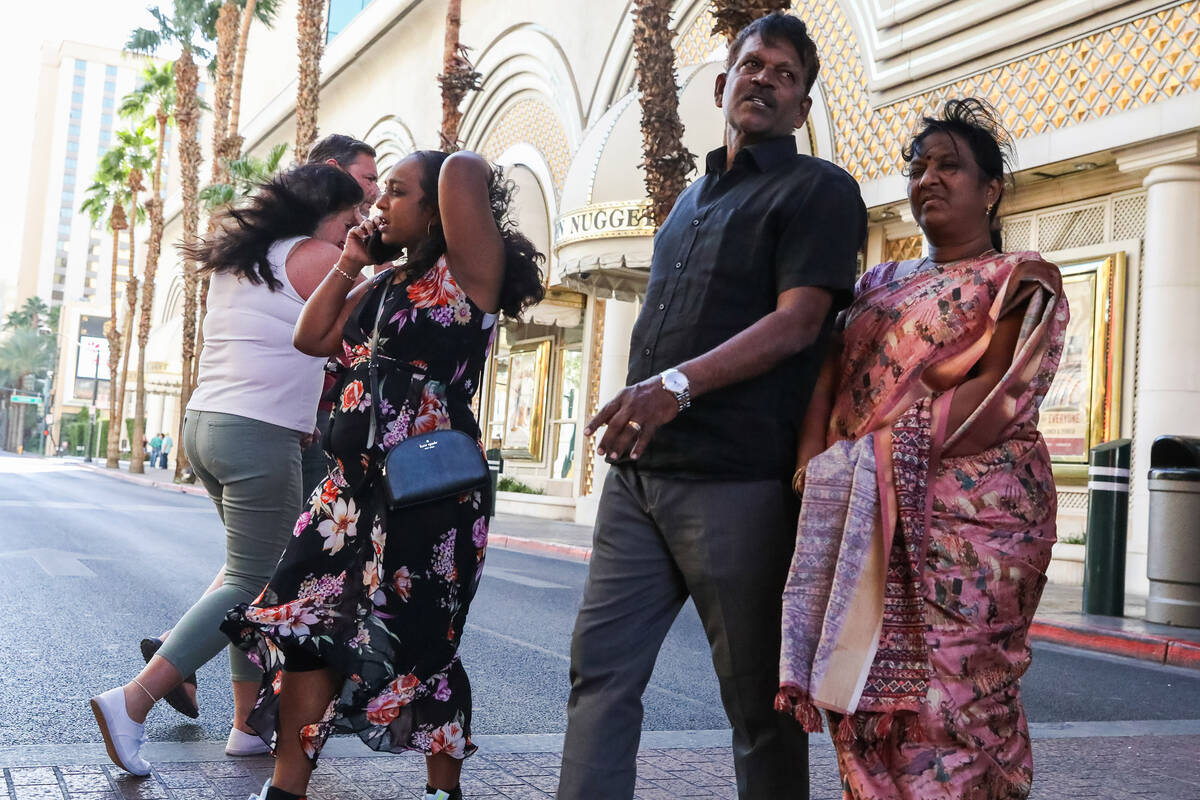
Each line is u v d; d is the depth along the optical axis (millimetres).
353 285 2977
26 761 3328
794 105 2479
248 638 2738
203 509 20328
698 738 4289
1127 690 6402
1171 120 10711
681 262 2455
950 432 2275
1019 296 2326
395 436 2738
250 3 32562
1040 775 3951
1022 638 2291
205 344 3674
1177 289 11039
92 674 4887
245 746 3529
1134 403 11992
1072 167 12320
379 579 2701
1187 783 3947
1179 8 10852
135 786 3119
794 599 2227
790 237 2303
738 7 9773
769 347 2227
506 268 2912
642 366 2473
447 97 17984
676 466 2355
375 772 3461
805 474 2307
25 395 115125
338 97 38531
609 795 2305
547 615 7992
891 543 2238
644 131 11734
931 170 2477
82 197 151625
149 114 47219
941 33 13336
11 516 15133
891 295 2430
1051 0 12062
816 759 4094
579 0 22562
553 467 23844
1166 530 8844
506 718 4527
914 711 2193
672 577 2443
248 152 51062
